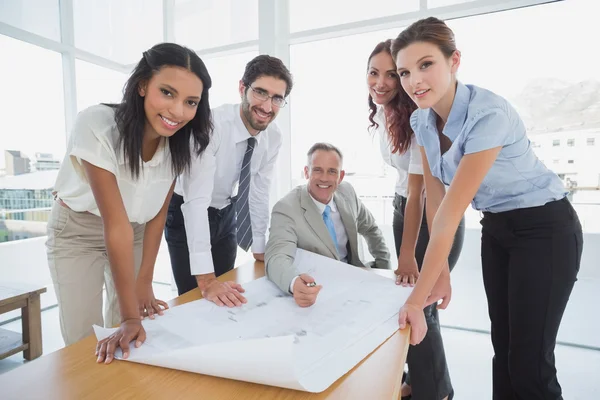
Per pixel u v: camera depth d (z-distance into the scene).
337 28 2.59
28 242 2.87
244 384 0.54
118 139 0.85
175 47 0.81
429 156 1.09
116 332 0.67
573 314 2.32
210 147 1.17
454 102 0.93
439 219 0.84
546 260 1.01
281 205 1.25
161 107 0.80
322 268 1.06
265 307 0.82
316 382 0.52
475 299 2.64
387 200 2.77
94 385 0.54
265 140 1.50
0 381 0.54
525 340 1.05
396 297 0.88
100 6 3.34
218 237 1.56
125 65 3.48
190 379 0.55
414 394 1.34
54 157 3.08
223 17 2.96
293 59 2.83
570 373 1.81
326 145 1.31
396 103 1.32
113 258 0.78
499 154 0.96
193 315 0.78
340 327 0.72
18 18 2.74
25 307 2.04
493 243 1.17
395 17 2.43
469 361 1.97
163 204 1.03
